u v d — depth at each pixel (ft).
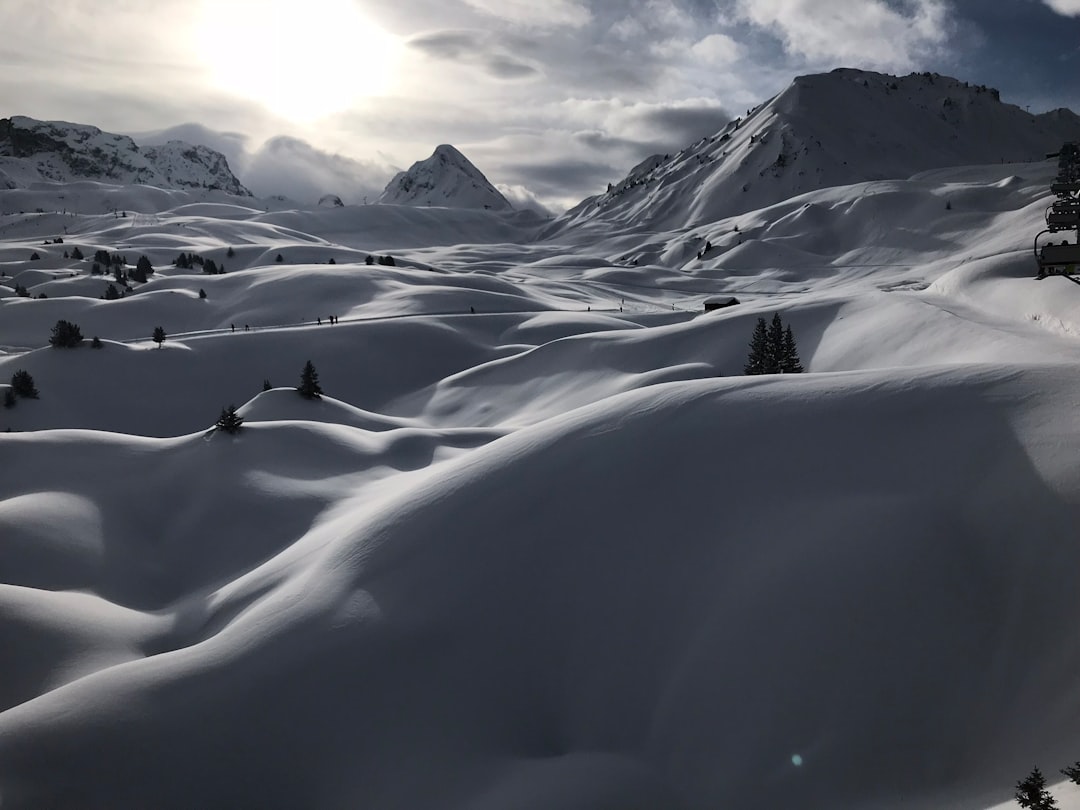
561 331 441.27
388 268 641.40
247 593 124.26
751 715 73.92
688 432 109.81
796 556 85.66
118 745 85.10
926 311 230.48
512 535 103.81
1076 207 132.77
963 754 63.46
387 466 190.39
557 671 87.04
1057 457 82.58
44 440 184.24
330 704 87.10
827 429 101.76
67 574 137.08
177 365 387.96
